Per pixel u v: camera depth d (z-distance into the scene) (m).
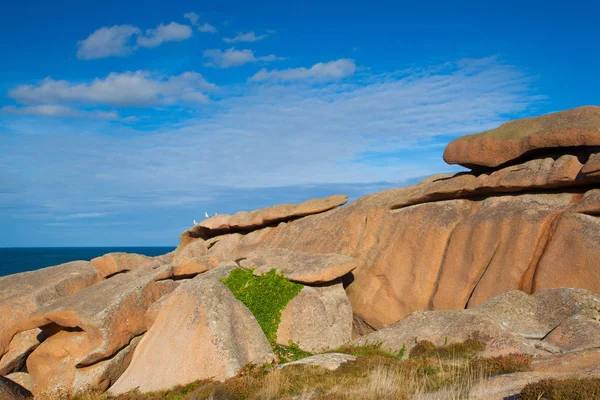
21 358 25.06
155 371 18.41
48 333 25.06
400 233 26.80
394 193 29.92
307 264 24.47
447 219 25.28
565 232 20.19
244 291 23.11
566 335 16.41
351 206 31.80
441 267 24.27
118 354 23.42
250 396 14.06
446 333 18.53
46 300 26.94
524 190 23.42
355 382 13.98
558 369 13.04
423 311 20.94
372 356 17.03
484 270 22.52
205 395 14.45
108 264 31.19
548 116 23.94
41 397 19.17
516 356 14.28
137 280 25.39
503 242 22.28
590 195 20.55
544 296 18.94
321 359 17.34
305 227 33.75
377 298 25.72
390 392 12.46
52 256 155.38
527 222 21.83
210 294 19.42
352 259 24.81
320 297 23.88
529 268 20.88
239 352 18.12
